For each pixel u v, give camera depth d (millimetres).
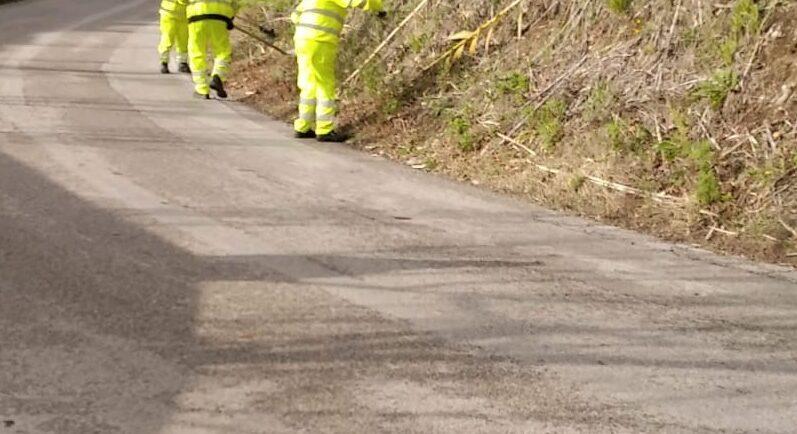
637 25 8867
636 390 4113
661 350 4566
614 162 7723
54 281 5062
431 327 4711
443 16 10938
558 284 5484
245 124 10250
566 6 9758
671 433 3736
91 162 7832
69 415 3656
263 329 4582
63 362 4109
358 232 6340
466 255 5961
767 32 7934
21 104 10344
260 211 6707
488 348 4484
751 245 6496
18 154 7930
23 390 3840
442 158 8852
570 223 6941
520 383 4125
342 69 11586
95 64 14133
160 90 12172
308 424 3680
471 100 9594
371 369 4191
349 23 12117
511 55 9852
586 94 8672
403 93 10297
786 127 7277
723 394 4109
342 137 9805
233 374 4078
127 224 6164
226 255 5668
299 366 4188
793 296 5445
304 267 5531
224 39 11922
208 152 8594
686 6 8500
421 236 6332
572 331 4754
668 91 8094
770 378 4297
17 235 5797
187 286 5109
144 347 4301
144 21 21281
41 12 22172
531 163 8289
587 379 4195
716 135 7555
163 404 3783
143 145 8688
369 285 5281
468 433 3658
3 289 4910
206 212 6582
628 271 5809
